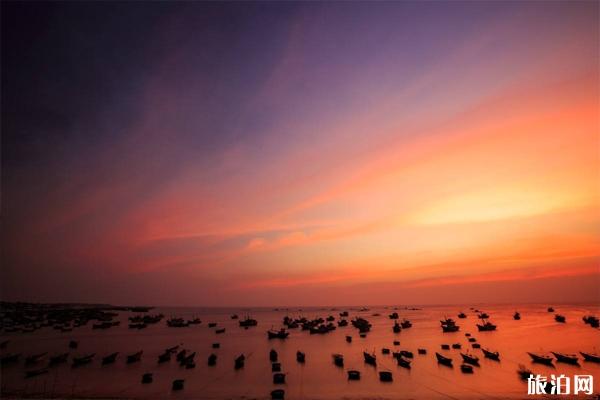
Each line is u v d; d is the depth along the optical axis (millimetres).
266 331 158125
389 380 62969
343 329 161000
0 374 73188
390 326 169375
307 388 59062
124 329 172375
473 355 84500
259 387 60125
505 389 57156
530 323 168625
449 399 52531
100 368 77625
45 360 88250
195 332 156000
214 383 63125
